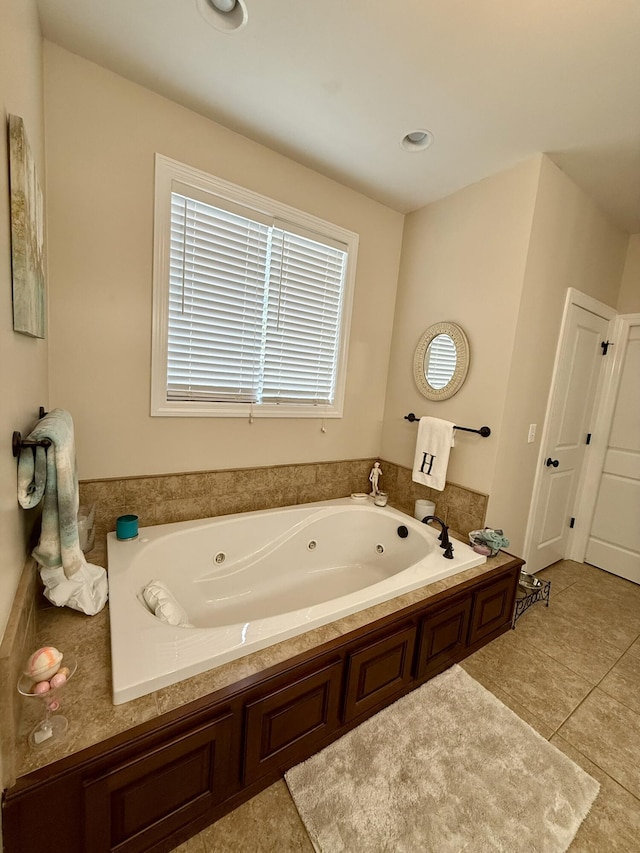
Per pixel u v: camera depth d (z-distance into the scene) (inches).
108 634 49.8
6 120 34.9
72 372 67.8
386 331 113.7
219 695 42.1
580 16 47.9
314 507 98.5
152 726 37.9
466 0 47.1
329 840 43.3
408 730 58.3
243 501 92.0
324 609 57.6
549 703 65.7
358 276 103.0
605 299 110.0
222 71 61.7
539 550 111.3
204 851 41.9
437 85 61.4
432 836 44.3
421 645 64.7
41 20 53.9
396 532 96.4
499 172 85.1
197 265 77.4
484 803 48.4
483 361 89.4
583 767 54.5
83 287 66.5
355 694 56.1
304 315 95.1
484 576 75.2
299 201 88.3
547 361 94.6
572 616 92.8
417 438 101.6
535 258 82.7
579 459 118.3
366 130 74.1
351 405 109.4
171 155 70.7
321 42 54.9
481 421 90.2
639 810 49.0
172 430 80.0
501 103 64.6
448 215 97.2
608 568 118.0
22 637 38.5
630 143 72.7
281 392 95.2
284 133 76.7
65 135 61.3
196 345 80.5
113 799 36.3
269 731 46.9
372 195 99.3
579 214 91.9
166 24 53.4
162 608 56.9
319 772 50.8
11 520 38.0
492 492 89.2
